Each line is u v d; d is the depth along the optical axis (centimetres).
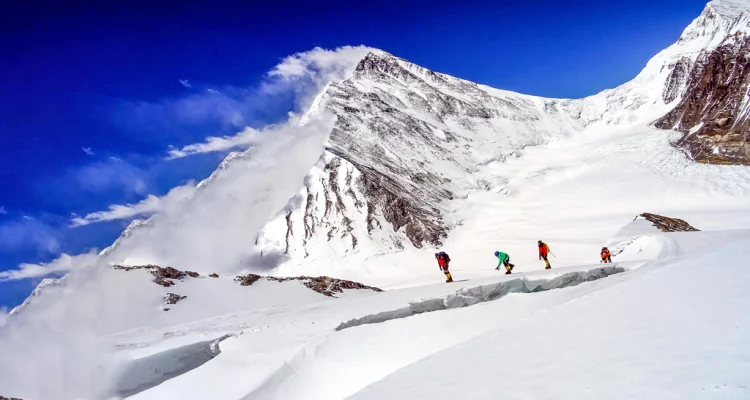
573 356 807
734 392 550
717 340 708
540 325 1069
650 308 965
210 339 2055
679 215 8769
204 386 1557
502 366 859
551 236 9025
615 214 9806
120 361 1923
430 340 1552
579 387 684
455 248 9944
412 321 1698
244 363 1652
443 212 11731
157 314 3023
